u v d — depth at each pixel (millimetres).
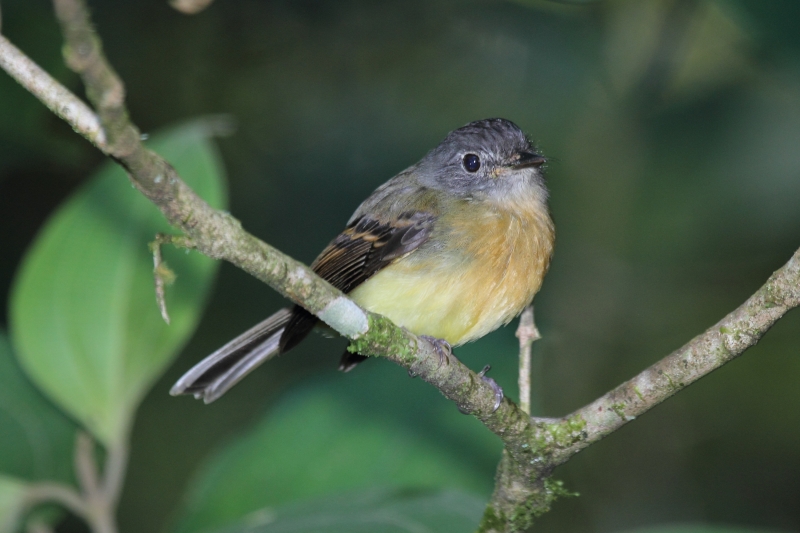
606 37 11758
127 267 6820
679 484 12289
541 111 12023
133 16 11469
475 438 7195
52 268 6777
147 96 11797
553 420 5656
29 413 7051
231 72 11812
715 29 11617
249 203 11953
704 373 5180
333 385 7406
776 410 12609
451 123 11789
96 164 11875
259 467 6988
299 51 11758
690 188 11914
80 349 6688
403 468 7023
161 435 12492
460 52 11766
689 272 12828
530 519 5879
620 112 11898
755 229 11930
